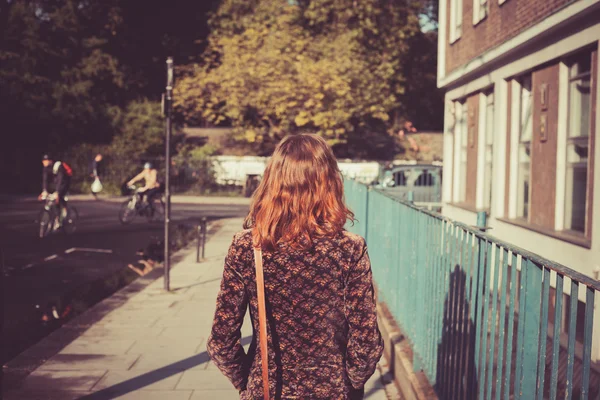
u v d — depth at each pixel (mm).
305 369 2133
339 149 38344
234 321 2197
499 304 2816
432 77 44312
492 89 11156
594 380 3117
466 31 12117
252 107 34125
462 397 3529
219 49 36250
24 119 34125
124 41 38719
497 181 10117
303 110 33062
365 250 2170
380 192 7520
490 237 2994
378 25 40688
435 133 41594
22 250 13508
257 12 42094
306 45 35312
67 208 16312
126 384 5355
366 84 34781
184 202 28672
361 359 2133
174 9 40438
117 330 7164
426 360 4590
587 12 6715
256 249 2139
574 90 7559
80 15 36250
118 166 31156
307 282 2117
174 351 6344
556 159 7867
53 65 36062
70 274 10875
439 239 4211
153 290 9492
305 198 2158
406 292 5555
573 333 2029
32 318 7852
